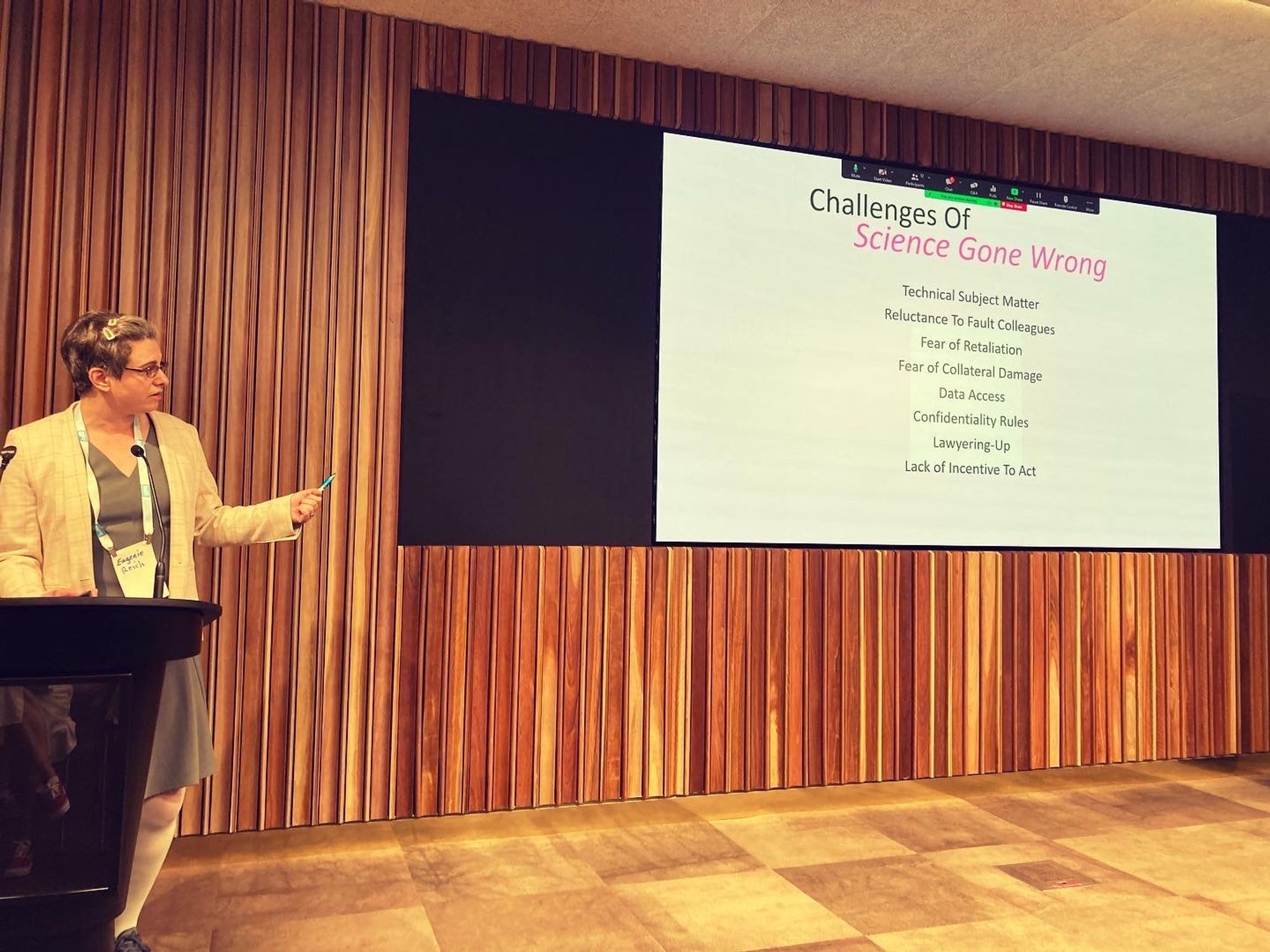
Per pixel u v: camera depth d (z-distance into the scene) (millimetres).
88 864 1378
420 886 2527
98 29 2865
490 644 3201
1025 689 3852
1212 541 4195
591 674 3307
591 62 3404
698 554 3453
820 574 3611
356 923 2277
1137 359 4113
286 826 2963
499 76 3287
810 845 2920
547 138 3371
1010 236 3955
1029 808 3371
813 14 3113
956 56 3389
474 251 3273
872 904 2441
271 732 2963
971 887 2572
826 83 3623
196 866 2652
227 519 2145
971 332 3869
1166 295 4180
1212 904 2471
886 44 3309
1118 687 3984
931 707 3727
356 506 3074
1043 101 3748
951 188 3873
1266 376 4301
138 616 1368
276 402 3006
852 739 3613
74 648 1324
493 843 2885
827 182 3699
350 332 3088
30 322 2766
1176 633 4082
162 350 2865
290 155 3041
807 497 3617
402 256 3148
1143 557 4055
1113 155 4137
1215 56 3350
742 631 3498
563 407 3355
